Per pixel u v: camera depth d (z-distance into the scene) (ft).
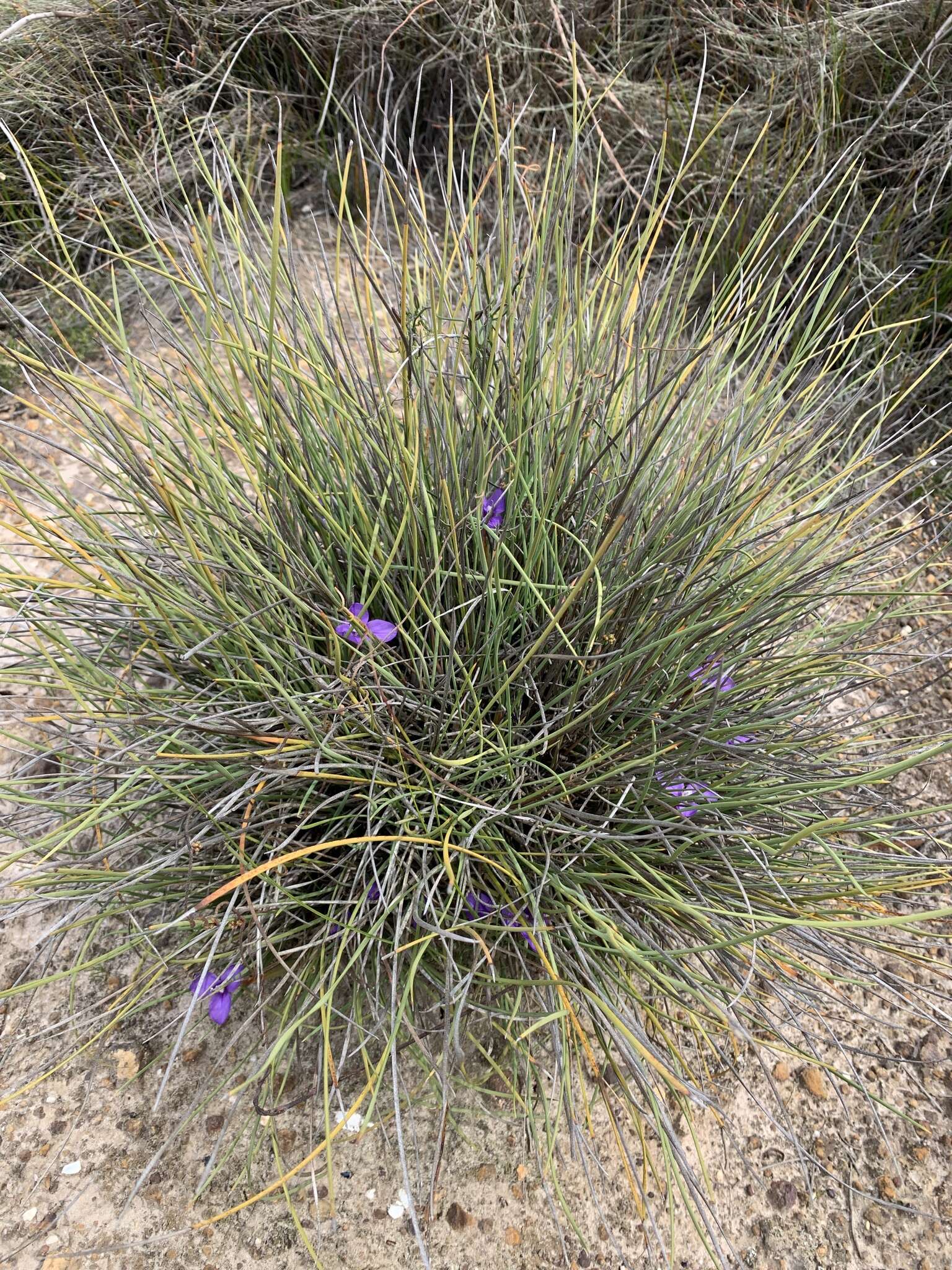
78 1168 1.88
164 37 3.39
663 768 1.85
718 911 1.62
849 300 3.27
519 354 2.16
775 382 2.40
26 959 2.11
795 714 2.08
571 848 1.89
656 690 1.98
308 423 2.05
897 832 1.93
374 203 3.68
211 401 2.01
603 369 2.16
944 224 3.34
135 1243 1.81
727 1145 1.99
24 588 1.98
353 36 3.44
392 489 2.03
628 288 2.24
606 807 1.93
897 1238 1.92
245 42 2.89
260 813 1.81
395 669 2.05
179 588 1.92
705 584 2.02
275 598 1.90
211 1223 1.82
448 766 1.81
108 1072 1.97
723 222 3.34
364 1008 1.91
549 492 1.98
